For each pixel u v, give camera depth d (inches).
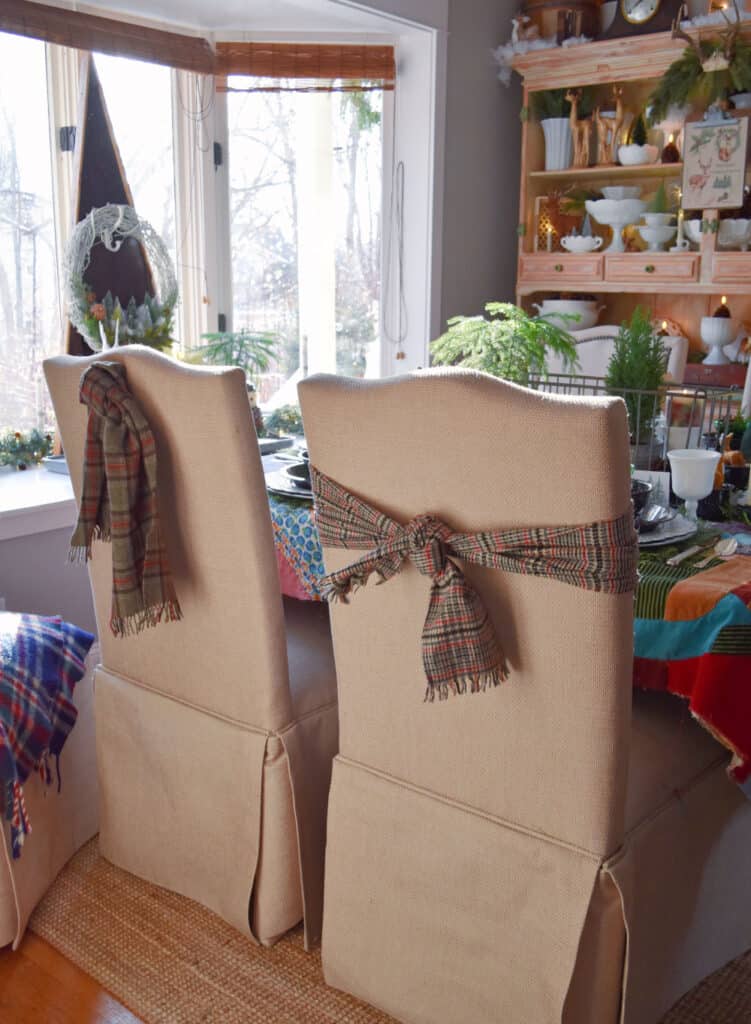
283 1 114.4
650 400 85.5
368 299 138.5
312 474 52.7
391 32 128.3
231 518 57.6
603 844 47.4
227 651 61.4
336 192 133.3
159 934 66.3
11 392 110.7
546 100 141.6
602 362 131.6
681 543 60.2
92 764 77.1
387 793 54.5
